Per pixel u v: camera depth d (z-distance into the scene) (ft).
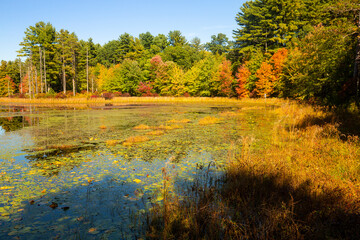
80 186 16.70
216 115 71.61
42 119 60.64
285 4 153.28
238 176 16.65
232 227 10.44
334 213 10.71
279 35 158.40
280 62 127.24
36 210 13.14
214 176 18.37
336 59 61.98
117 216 12.38
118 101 169.99
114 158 24.20
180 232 10.27
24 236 10.49
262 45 176.45
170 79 198.90
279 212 10.68
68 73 200.23
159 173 19.38
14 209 13.24
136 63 208.74
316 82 68.08
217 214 11.45
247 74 155.63
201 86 191.42
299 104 75.51
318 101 66.74
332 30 60.49
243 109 92.89
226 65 170.91
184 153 26.08
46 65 189.67
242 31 193.26
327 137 27.66
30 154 25.94
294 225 9.89
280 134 35.47
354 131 28.25
